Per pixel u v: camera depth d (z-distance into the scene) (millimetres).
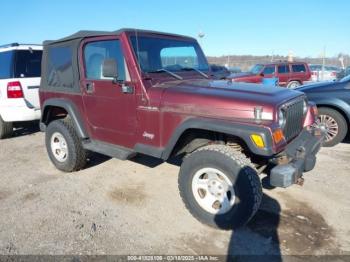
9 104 6324
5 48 6523
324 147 5785
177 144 3441
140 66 3557
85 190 4129
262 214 3455
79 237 3074
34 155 5668
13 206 3709
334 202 3707
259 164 3387
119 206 3693
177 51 4152
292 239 3014
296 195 3881
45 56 4777
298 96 3492
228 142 3328
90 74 4121
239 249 2879
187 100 3205
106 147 4078
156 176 4543
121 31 3629
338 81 5816
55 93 4660
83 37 4098
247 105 2916
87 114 4246
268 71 16922
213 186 3119
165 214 3500
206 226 3246
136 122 3646
